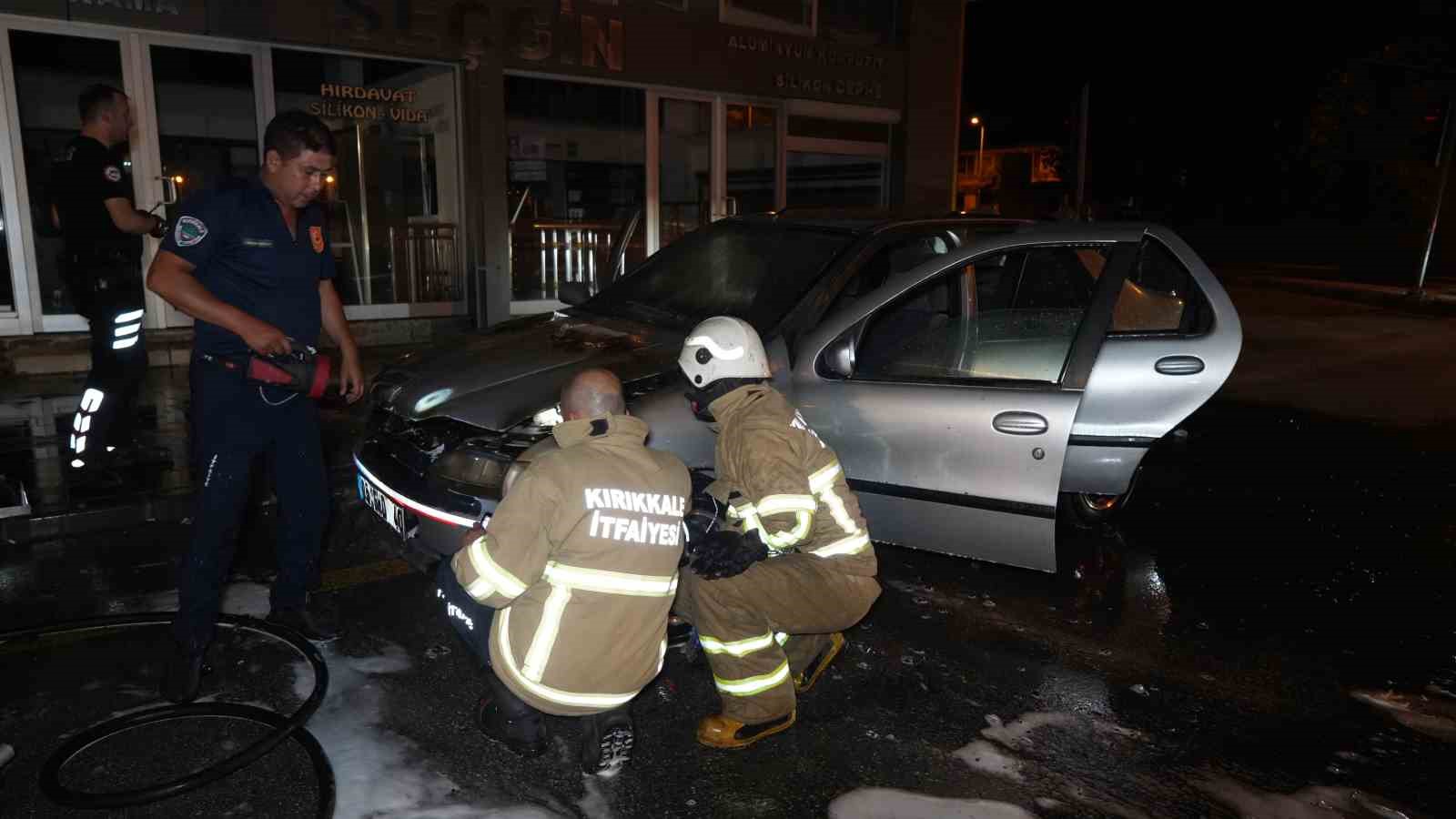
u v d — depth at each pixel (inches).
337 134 354.0
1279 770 121.6
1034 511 151.4
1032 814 111.3
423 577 171.8
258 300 126.4
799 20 481.4
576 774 115.7
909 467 157.9
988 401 153.6
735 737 121.7
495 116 377.4
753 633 119.6
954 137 558.6
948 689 139.6
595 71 404.8
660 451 109.0
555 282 415.8
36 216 306.5
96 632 148.1
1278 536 207.6
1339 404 345.1
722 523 119.3
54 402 272.7
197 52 322.3
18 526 181.5
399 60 359.9
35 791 109.7
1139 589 177.8
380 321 370.3
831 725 129.2
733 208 469.7
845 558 124.6
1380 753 126.2
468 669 139.5
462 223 384.5
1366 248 1049.5
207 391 125.3
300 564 143.3
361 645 145.9
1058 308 168.9
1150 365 170.4
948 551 158.7
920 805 112.2
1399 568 190.7
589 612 101.9
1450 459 272.5
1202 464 263.7
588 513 100.6
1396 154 1044.5
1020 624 161.6
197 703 127.8
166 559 175.9
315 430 139.8
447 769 115.6
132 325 207.3
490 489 134.7
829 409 161.0
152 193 319.9
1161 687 141.6
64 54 302.4
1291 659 151.5
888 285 161.3
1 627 147.8
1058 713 133.6
